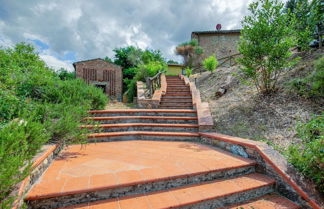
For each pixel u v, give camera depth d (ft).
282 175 6.95
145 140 13.74
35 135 6.09
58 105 10.23
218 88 23.72
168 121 16.03
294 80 13.60
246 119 13.26
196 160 8.57
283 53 13.08
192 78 36.99
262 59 14.07
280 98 13.53
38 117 8.86
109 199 5.71
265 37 13.61
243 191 6.58
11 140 4.45
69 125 8.99
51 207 5.16
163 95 25.39
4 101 9.23
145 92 26.11
